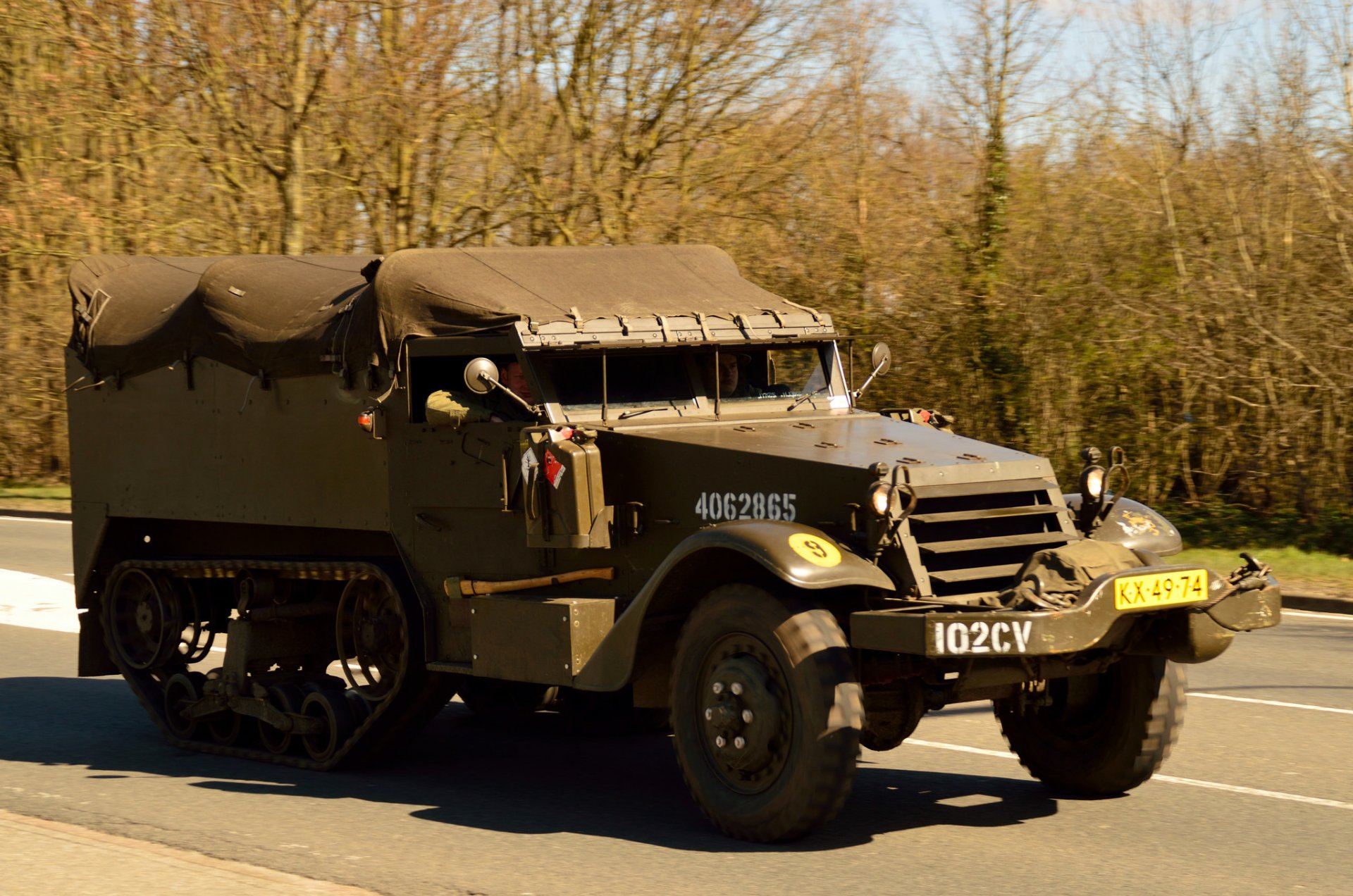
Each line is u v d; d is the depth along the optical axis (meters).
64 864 5.79
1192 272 18.84
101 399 9.41
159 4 21.88
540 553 7.38
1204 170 19.06
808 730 6.11
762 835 6.31
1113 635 6.28
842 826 6.82
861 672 6.52
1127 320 19.17
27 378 27.98
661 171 23.19
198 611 9.23
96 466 9.48
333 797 7.57
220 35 21.80
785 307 8.21
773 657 6.26
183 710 9.03
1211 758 8.27
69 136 25.83
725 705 6.38
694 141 23.02
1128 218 19.53
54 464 28.83
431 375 7.85
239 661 8.64
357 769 8.28
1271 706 9.74
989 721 9.34
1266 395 18.27
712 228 22.72
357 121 22.45
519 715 9.62
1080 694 7.28
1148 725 7.08
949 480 6.58
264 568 8.62
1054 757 7.45
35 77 25.52
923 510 6.55
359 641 8.26
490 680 9.59
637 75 23.19
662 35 22.89
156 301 9.33
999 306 19.95
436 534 7.73
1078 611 5.99
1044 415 19.98
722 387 7.90
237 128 22.05
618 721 9.22
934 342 20.45
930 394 20.64
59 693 10.84
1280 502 18.58
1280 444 18.16
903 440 7.16
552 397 7.33
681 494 7.02
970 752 8.47
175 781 8.02
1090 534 7.03
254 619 8.67
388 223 23.17
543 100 23.62
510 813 7.20
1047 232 20.06
